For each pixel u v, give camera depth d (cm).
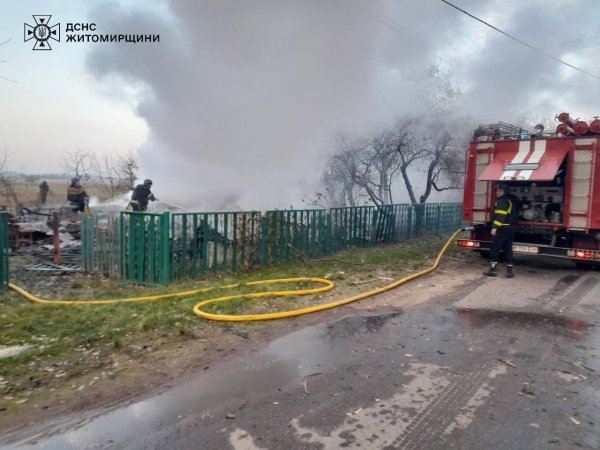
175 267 709
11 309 550
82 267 813
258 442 270
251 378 360
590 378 362
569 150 796
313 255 967
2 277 670
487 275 791
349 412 306
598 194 773
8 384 339
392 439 273
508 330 486
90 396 326
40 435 276
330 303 582
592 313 553
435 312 559
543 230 834
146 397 326
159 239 689
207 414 303
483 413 305
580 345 439
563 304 597
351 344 441
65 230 1279
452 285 715
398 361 397
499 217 777
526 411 308
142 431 281
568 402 321
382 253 1016
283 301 592
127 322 488
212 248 765
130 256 722
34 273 808
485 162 894
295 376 365
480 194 908
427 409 311
